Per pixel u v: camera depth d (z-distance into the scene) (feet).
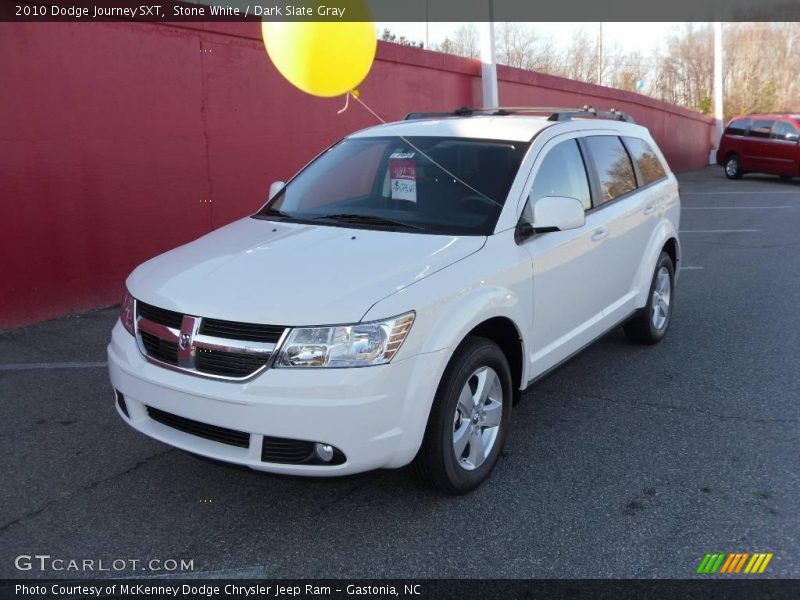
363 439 10.12
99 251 22.68
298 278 10.96
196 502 11.97
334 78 11.31
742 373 17.95
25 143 20.42
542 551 10.61
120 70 22.48
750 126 71.31
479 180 13.79
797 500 11.94
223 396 10.14
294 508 11.80
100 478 12.76
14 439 14.21
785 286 27.30
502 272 12.29
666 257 19.77
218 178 26.07
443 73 38.68
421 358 10.57
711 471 12.96
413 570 10.21
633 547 10.69
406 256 11.61
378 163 15.06
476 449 12.12
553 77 51.52
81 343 19.88
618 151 17.87
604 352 19.63
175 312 10.86
